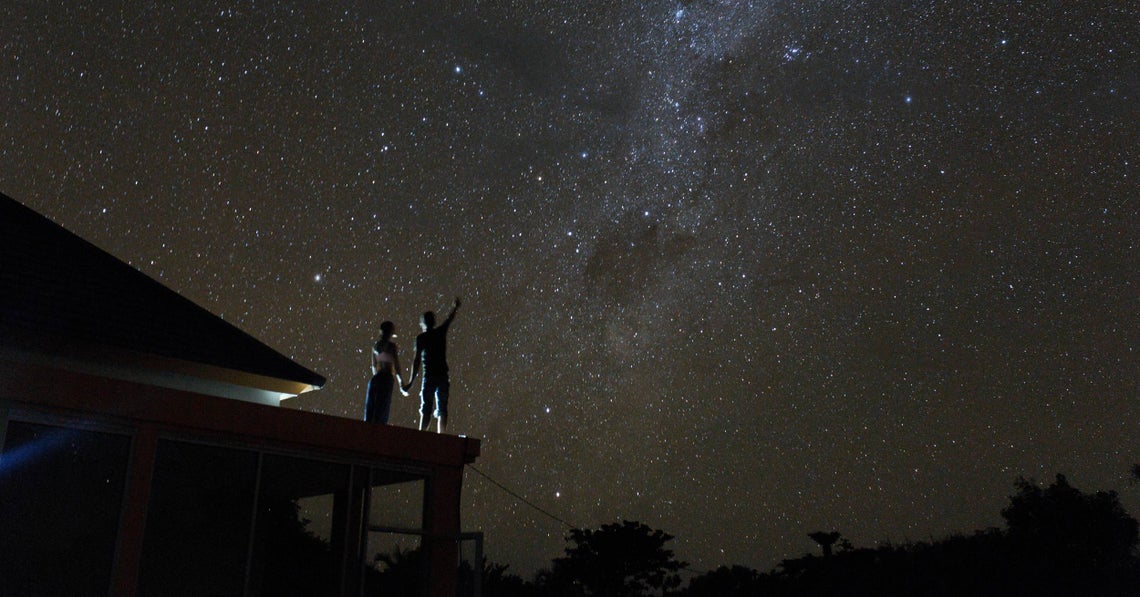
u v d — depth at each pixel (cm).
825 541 2295
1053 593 1870
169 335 938
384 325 923
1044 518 2102
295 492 700
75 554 567
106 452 595
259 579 657
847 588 2045
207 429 639
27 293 856
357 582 700
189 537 622
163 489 618
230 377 945
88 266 993
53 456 574
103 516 582
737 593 2122
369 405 895
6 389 550
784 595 2100
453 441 787
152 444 613
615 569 2094
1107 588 1873
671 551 2159
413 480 769
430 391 890
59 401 571
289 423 683
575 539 2169
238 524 647
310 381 1005
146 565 599
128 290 987
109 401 593
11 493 555
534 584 2081
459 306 941
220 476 648
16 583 546
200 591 617
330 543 698
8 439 558
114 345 848
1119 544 2028
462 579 765
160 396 620
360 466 730
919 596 1925
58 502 570
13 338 791
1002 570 1983
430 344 907
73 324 845
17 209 1019
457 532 758
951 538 2223
